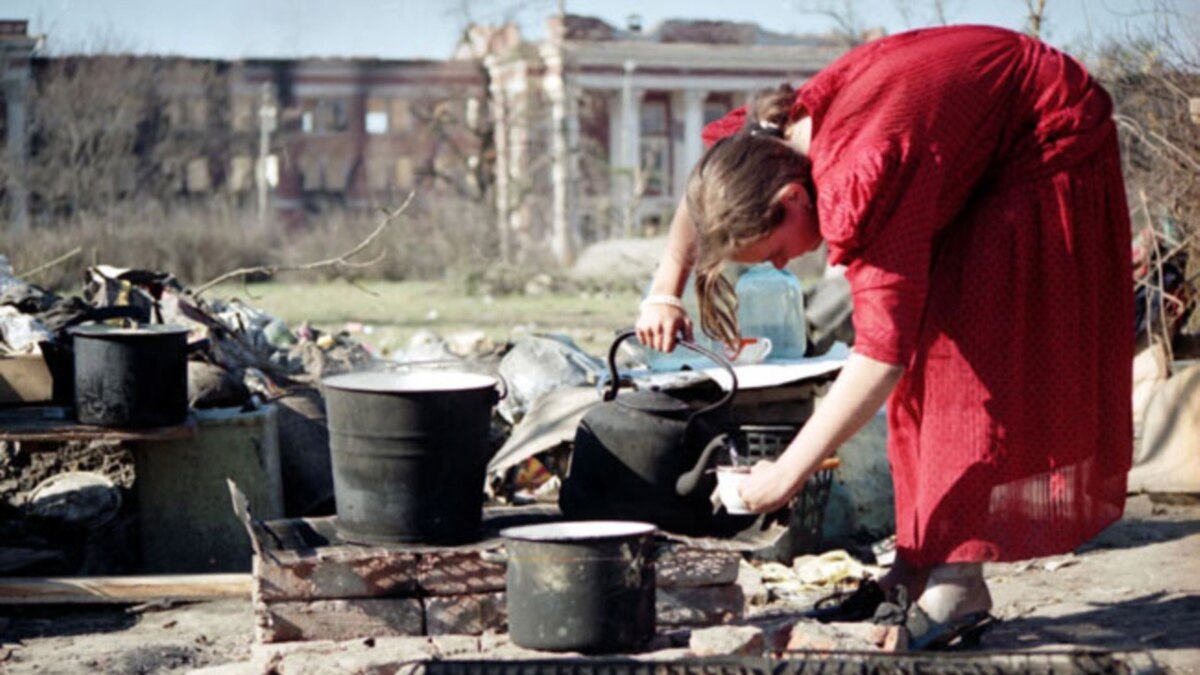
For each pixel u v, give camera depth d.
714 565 4.48
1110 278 4.22
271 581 4.38
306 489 6.85
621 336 4.64
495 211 42.69
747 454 5.73
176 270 35.62
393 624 4.43
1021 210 4.07
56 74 45.97
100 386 5.76
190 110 60.78
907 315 3.93
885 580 4.53
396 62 69.06
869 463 6.59
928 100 3.98
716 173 4.08
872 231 3.94
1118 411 4.24
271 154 67.38
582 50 68.25
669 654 3.96
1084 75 4.16
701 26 71.25
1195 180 8.04
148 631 5.25
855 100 4.02
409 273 35.84
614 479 4.58
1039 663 3.69
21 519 6.45
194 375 6.48
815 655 3.83
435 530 4.47
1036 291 4.10
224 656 4.85
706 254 4.14
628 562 4.09
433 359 8.12
